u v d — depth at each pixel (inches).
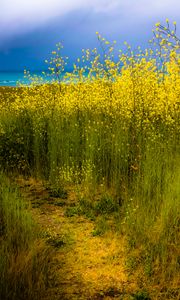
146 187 244.5
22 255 184.9
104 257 210.7
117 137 306.8
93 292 181.9
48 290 179.8
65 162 331.9
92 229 245.8
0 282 165.5
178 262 191.9
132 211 237.1
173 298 175.9
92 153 311.9
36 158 346.0
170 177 239.9
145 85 331.0
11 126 375.9
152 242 205.8
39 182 338.6
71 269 200.1
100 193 302.8
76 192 307.3
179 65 292.4
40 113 378.3
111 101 347.3
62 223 256.1
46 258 194.9
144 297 176.4
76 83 374.9
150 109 320.2
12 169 354.3
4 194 238.2
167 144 278.1
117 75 342.6
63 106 371.9
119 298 177.8
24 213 222.2
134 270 196.9
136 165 291.7
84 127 342.3
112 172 306.3
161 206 227.1
